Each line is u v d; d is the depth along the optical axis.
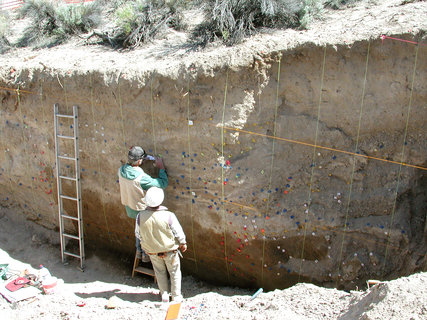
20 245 7.24
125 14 7.68
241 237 5.59
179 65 5.62
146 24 7.71
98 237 7.02
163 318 4.54
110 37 7.84
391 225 4.98
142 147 5.99
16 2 12.36
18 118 7.07
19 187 7.54
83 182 6.67
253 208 5.44
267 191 5.39
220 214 5.67
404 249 4.90
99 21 8.83
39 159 7.07
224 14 6.44
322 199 5.25
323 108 5.22
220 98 5.41
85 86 6.21
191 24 7.88
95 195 6.64
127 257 6.80
